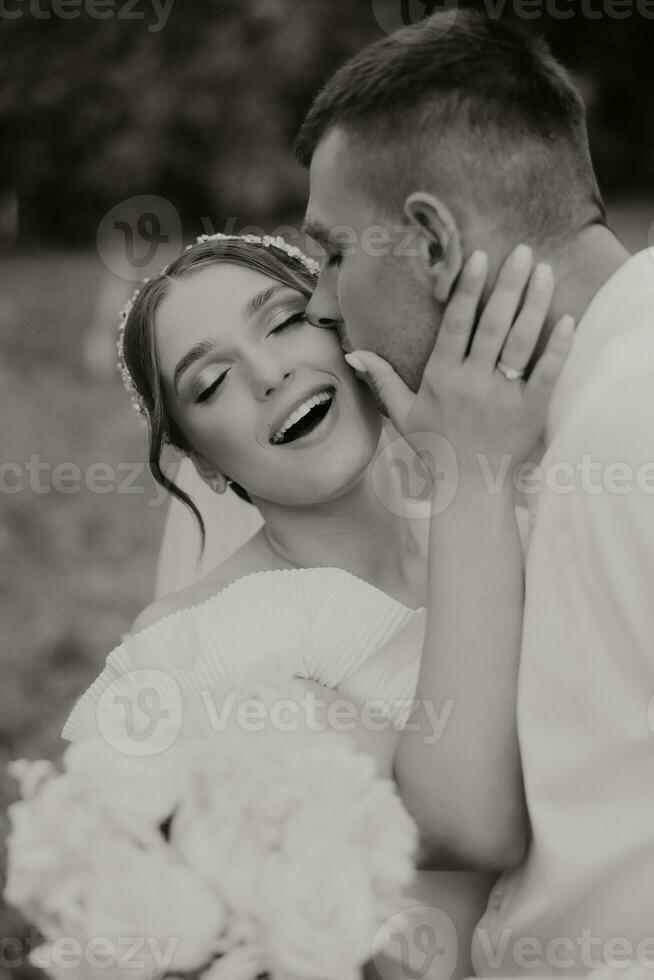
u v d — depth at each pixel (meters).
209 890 1.25
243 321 1.70
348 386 1.72
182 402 1.76
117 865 1.25
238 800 1.28
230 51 10.89
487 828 1.44
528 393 1.47
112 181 10.12
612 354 1.39
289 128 11.21
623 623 1.33
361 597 1.70
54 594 4.55
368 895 1.25
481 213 1.48
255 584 1.73
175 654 1.56
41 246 9.84
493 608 1.46
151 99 10.41
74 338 8.47
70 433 6.65
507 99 1.49
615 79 11.38
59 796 1.29
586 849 1.36
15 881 1.28
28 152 9.93
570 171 1.51
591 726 1.37
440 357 1.50
